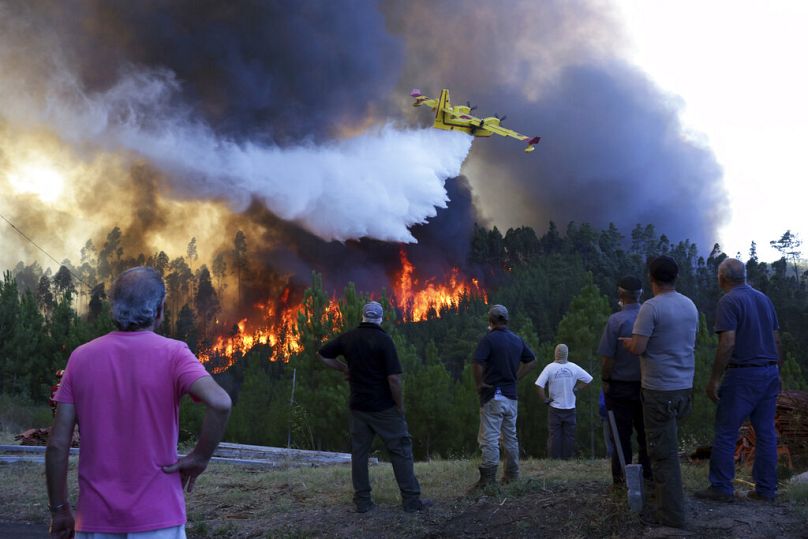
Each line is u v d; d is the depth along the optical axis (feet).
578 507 18.95
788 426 23.54
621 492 19.33
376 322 21.81
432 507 21.03
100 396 9.10
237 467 33.45
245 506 22.86
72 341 118.42
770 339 18.44
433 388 93.04
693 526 16.44
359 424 21.35
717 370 18.10
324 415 86.43
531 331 118.32
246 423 105.29
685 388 16.92
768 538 15.55
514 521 18.81
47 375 119.85
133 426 9.02
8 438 45.73
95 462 8.92
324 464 35.55
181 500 9.18
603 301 112.16
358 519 20.39
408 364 96.27
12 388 113.80
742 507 17.66
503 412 23.25
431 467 29.99
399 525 19.58
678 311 17.13
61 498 9.20
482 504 20.63
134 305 9.55
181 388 9.28
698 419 88.99
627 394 19.71
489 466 22.76
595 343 105.81
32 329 122.21
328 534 19.27
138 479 8.87
